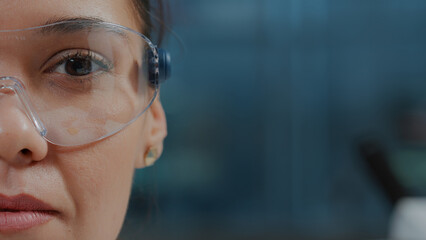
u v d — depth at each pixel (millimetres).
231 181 6961
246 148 7062
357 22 6957
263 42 6941
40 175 666
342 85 7016
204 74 6812
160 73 851
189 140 6758
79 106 713
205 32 6828
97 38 729
